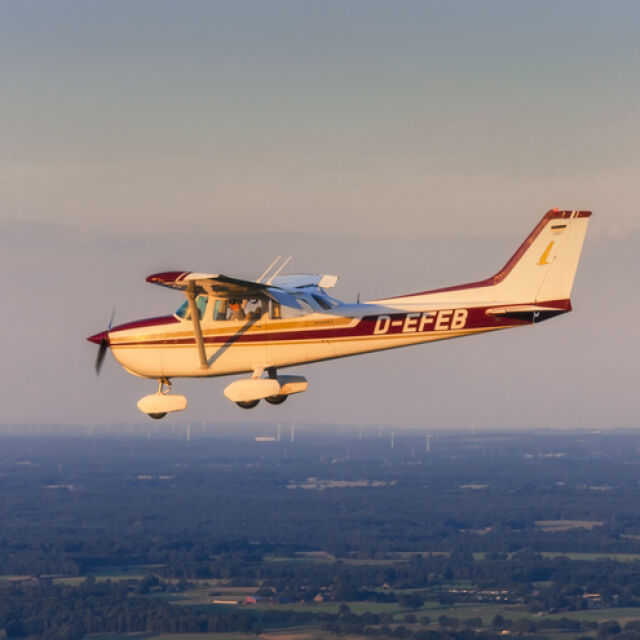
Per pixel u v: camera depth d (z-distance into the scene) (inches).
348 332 4067.4
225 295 4037.9
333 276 4370.1
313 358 4084.6
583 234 4047.7
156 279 3826.3
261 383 4033.0
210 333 4094.5
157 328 4156.0
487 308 4077.3
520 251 4087.1
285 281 4350.4
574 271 4057.6
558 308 4057.6
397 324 4074.8
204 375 4153.5
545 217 4062.5
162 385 4237.2
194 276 3752.5
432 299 4109.3
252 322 4079.7
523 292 4074.8
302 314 4060.0
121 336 4185.5
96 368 4296.3
